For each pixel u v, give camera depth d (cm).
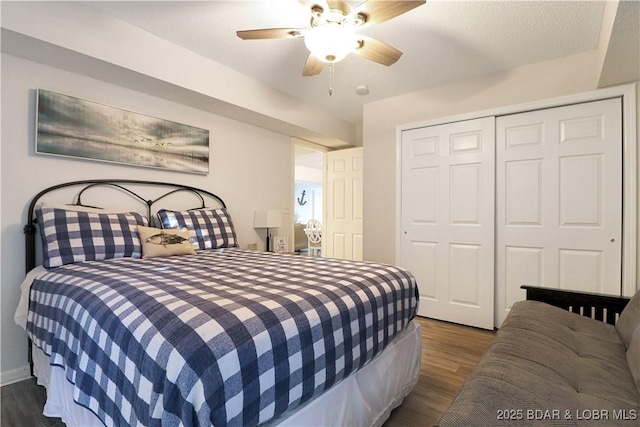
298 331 102
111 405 92
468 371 204
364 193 361
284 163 384
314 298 118
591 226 241
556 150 254
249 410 85
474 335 269
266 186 361
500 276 279
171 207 275
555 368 112
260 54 253
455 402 93
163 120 264
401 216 333
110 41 205
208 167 299
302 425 107
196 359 77
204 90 257
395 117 339
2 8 168
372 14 161
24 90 198
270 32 177
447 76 288
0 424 148
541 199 260
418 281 322
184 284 125
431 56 251
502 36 221
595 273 239
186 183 285
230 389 81
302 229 752
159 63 229
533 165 264
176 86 241
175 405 74
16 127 195
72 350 113
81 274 150
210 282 130
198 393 74
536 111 262
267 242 352
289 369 97
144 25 216
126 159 242
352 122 434
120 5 195
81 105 219
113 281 129
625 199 228
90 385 101
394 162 339
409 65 267
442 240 307
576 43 230
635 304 138
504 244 277
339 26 172
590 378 108
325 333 112
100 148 228
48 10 182
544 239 259
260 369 89
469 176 293
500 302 279
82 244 190
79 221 196
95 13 200
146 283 124
